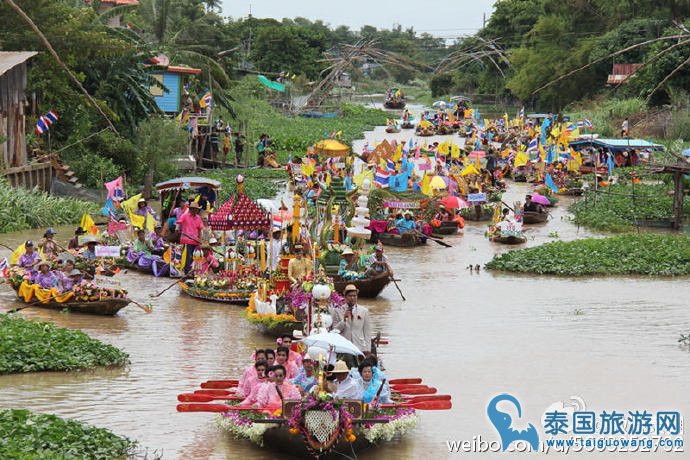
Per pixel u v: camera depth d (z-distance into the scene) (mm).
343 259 47062
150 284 50125
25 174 74750
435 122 171250
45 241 46656
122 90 91562
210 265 47531
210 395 27219
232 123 133875
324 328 29109
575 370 34750
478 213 81000
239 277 46156
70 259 44562
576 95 169875
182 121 104000
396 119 190375
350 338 30578
